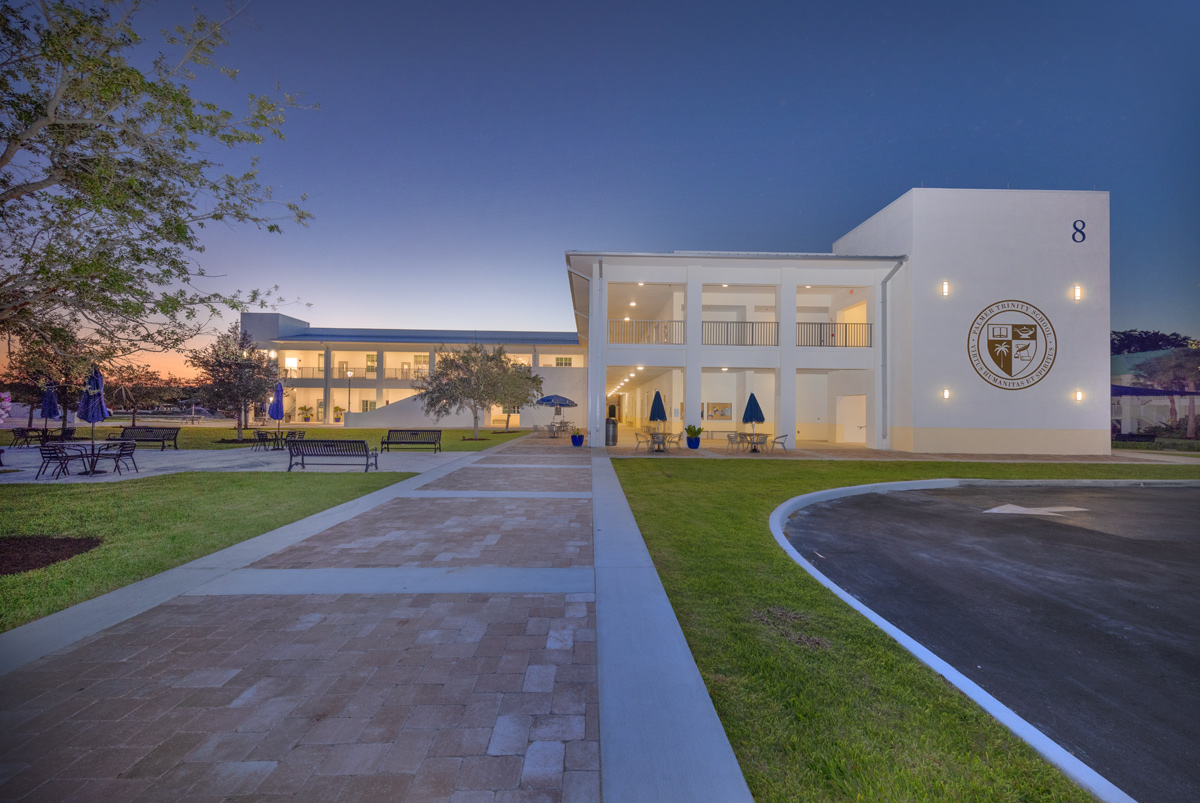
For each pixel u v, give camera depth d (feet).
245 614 13.55
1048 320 64.95
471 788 7.39
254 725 8.79
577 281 71.72
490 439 90.94
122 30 17.56
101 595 14.79
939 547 23.06
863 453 63.16
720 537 21.91
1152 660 12.70
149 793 7.20
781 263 67.62
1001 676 11.87
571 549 19.98
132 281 17.78
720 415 88.99
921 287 65.10
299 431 78.33
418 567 17.65
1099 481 42.50
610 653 11.48
